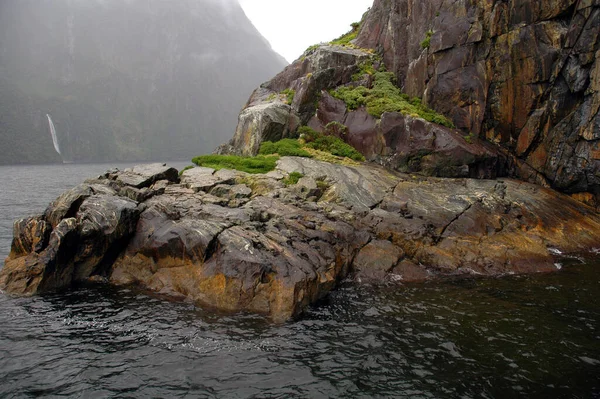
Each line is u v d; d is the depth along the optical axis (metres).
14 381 9.59
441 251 17.28
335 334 11.73
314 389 9.34
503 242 17.95
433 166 22.81
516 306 13.40
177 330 11.91
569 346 10.91
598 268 16.72
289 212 17.53
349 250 16.55
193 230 14.84
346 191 20.23
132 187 18.23
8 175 68.69
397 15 29.64
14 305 13.48
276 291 13.06
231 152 26.97
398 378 9.70
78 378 9.71
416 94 26.88
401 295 14.44
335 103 27.02
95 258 15.73
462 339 11.36
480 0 23.94
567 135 22.28
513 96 23.50
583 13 21.08
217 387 9.42
